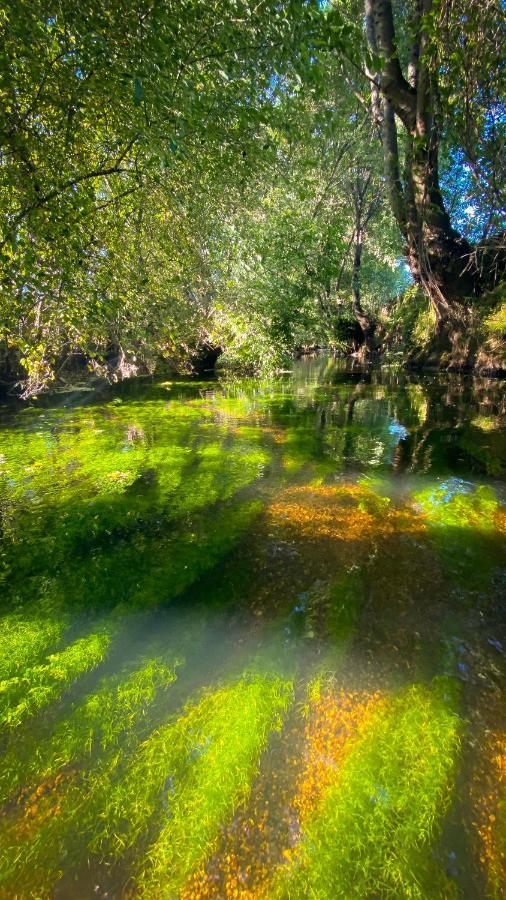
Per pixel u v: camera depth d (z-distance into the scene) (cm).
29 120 485
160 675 288
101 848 193
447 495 554
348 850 190
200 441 845
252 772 223
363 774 220
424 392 1289
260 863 187
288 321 1284
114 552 447
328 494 570
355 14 1157
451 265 1431
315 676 285
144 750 236
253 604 363
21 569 419
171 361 1947
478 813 204
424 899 174
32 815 206
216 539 464
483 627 331
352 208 2398
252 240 1155
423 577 392
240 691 271
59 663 298
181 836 196
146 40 434
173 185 827
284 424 982
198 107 516
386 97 1144
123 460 730
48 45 434
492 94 862
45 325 755
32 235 553
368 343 2645
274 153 843
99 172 586
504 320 1355
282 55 509
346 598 366
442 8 805
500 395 1168
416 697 266
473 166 948
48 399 1416
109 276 721
